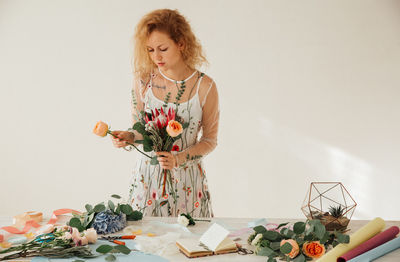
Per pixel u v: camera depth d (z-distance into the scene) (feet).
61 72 11.21
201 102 6.87
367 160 11.09
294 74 11.06
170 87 6.82
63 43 11.14
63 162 11.41
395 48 10.77
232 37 11.06
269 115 11.19
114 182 11.40
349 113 11.05
